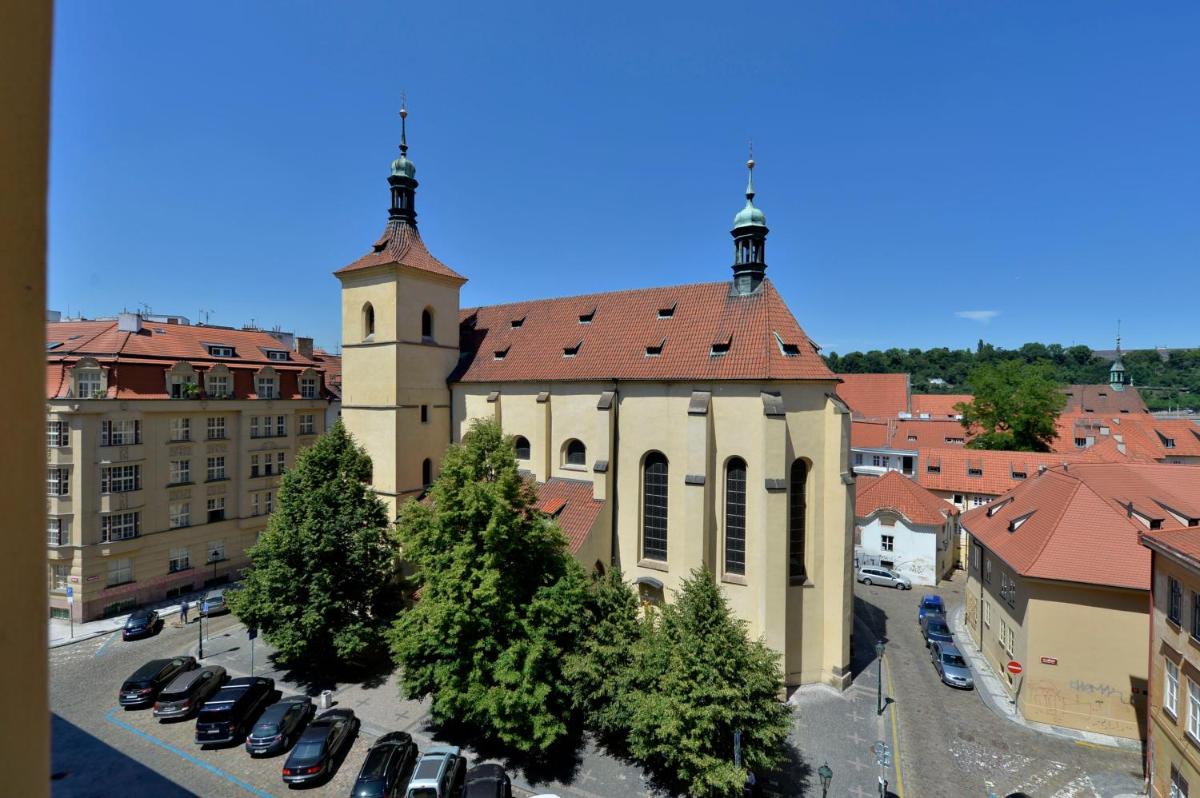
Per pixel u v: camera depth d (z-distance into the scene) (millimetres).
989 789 25453
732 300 38156
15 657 2098
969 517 43562
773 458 31969
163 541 46594
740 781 21672
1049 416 67312
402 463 41500
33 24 2141
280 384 55625
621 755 27062
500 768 24531
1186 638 22156
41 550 2139
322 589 32438
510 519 27156
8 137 2031
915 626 42969
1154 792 24062
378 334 41906
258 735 27000
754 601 33031
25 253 2076
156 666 32594
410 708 30875
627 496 36969
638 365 37531
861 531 55000
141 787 24922
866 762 27047
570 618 27203
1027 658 30844
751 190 38031
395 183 44031
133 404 44656
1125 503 32656
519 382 41594
